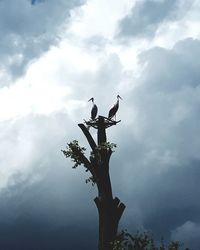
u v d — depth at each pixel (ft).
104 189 67.10
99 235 66.18
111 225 65.62
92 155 68.49
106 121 70.38
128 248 63.16
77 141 69.46
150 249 62.85
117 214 66.54
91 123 69.92
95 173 67.67
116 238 64.49
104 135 69.21
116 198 67.36
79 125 69.92
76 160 69.31
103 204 66.39
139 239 63.26
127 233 64.18
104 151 67.82
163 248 62.85
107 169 67.97
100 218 66.44
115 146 68.03
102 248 64.85
